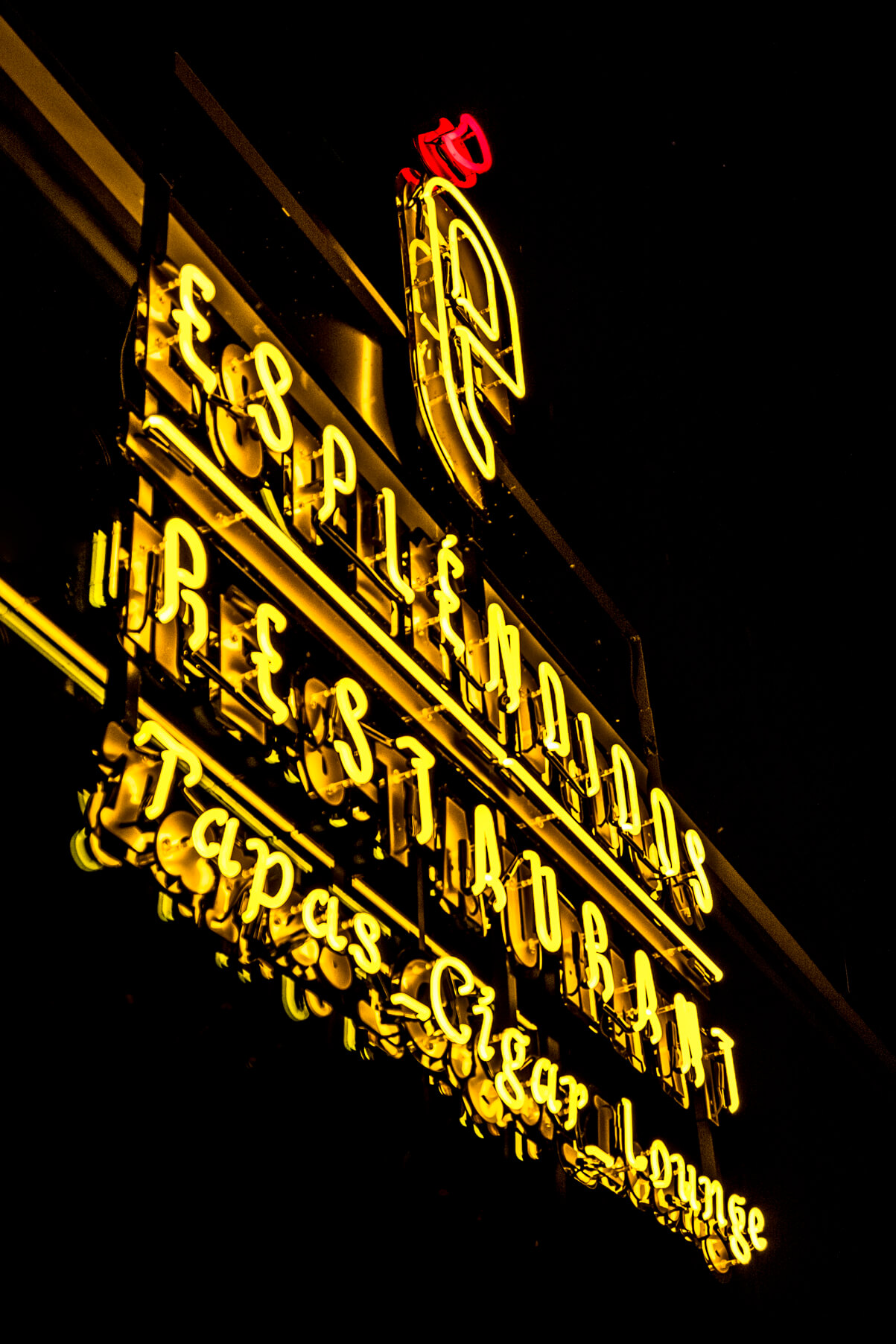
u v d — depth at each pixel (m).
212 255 3.64
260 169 4.53
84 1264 2.67
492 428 5.51
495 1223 4.12
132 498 3.07
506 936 4.03
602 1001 4.48
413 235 4.91
